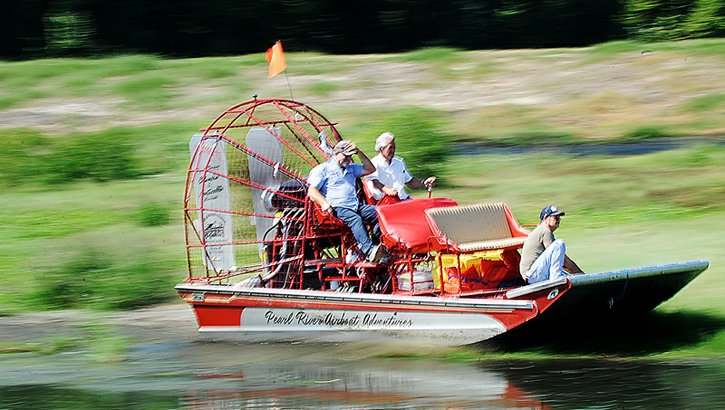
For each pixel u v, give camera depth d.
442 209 29.22
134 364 29.06
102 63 100.19
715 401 22.97
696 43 98.62
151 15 128.50
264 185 34.44
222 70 94.88
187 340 31.77
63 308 36.53
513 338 27.12
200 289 31.89
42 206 53.44
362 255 30.58
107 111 84.44
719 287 32.91
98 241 44.16
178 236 45.72
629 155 63.47
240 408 24.20
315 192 30.38
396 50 133.62
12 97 88.62
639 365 26.30
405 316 28.41
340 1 131.12
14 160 63.03
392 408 23.59
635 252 38.53
